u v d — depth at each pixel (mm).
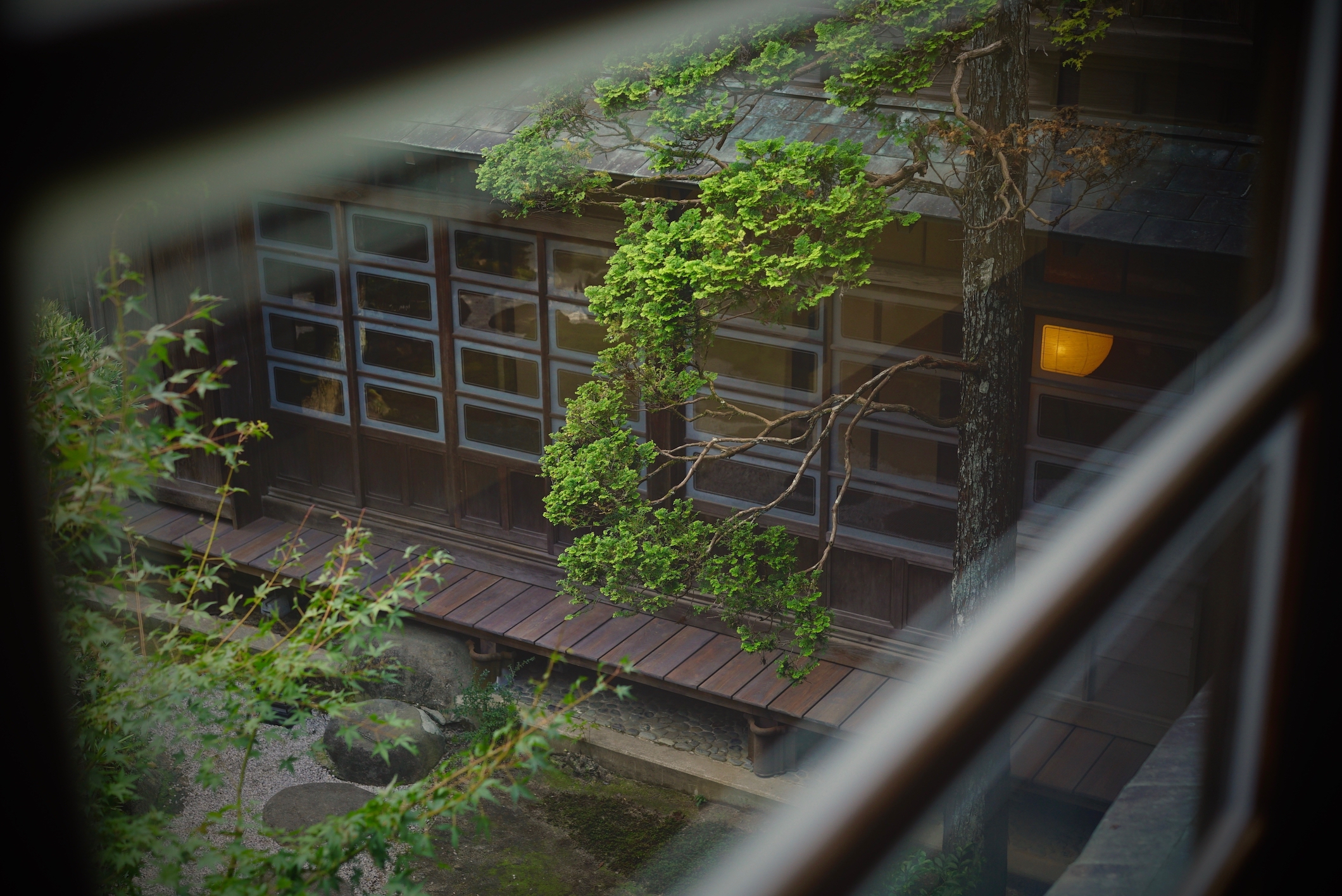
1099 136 5121
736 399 7805
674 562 6051
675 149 5113
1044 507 5820
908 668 7488
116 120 216
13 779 236
